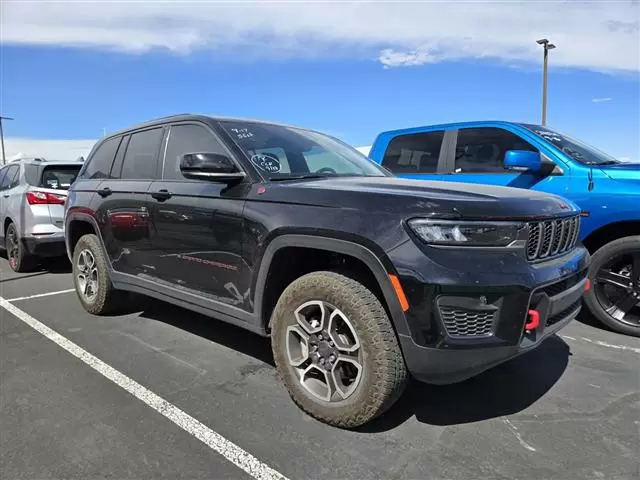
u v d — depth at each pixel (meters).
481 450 2.36
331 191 2.58
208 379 3.16
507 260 2.24
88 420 2.63
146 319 4.43
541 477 2.16
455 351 2.17
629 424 2.61
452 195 2.41
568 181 4.21
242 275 2.91
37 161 6.59
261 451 2.35
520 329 2.24
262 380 3.15
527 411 2.76
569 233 2.84
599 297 4.11
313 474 2.18
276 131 3.61
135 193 3.78
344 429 2.55
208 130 3.38
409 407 2.80
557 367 3.38
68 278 6.41
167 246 3.47
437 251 2.20
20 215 6.41
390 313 2.28
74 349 3.68
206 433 2.51
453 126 5.33
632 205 3.82
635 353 3.65
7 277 6.50
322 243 2.47
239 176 2.98
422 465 2.24
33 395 2.92
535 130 4.77
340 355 2.50
